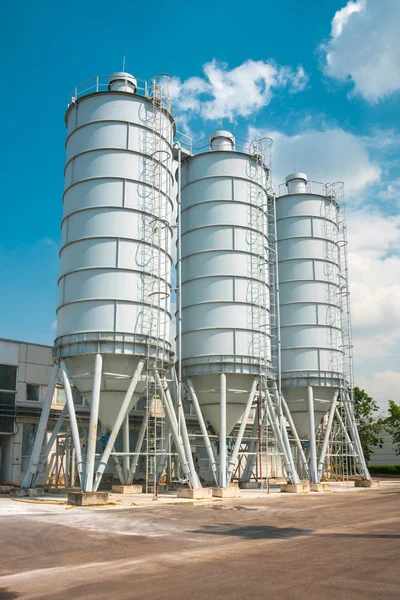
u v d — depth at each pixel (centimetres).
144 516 2111
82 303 2948
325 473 5025
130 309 2953
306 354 4291
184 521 1953
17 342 4016
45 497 2891
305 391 4275
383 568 1124
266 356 3700
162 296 3119
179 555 1286
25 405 3944
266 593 927
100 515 2144
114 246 2991
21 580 1050
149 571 1112
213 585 987
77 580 1043
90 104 3186
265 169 4169
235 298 3603
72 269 3019
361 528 1783
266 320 3762
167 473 3462
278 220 4612
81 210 3058
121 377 2939
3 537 1573
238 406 3647
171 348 3186
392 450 7931
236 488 3247
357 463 4434
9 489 3503
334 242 4625
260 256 3753
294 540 1516
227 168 3806
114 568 1147
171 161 3419
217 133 4034
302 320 4356
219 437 3497
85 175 3102
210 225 3716
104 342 2883
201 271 3678
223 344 3544
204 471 4747
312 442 4134
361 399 6681
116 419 2936
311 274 4447
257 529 1748
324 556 1259
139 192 3114
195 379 3622
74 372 3028
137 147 3161
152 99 3262
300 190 4719
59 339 2983
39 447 3003
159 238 3098
